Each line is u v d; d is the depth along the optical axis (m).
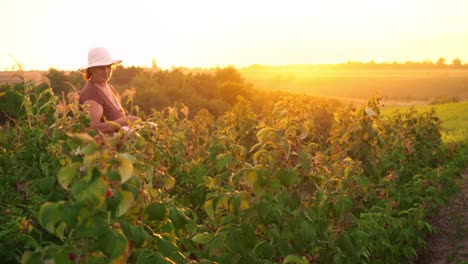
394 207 7.07
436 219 8.23
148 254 3.10
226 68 55.66
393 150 9.10
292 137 4.16
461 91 138.50
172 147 7.38
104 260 2.69
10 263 4.34
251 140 10.56
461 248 7.02
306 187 4.06
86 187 2.58
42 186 4.66
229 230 3.68
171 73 49.88
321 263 4.40
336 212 4.43
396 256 6.19
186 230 4.05
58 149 5.17
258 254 3.83
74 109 5.81
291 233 3.98
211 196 4.03
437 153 11.45
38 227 4.87
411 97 134.88
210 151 7.42
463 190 10.12
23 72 6.91
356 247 4.80
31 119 6.74
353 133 7.50
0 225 4.65
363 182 5.21
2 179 5.83
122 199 2.70
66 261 2.64
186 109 9.43
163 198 3.77
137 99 40.38
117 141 3.10
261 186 3.72
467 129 23.47
